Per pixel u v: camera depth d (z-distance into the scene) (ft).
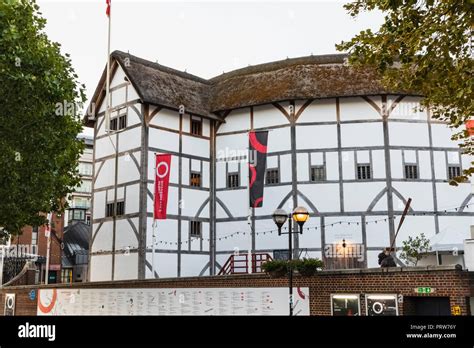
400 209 76.02
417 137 78.23
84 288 63.36
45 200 55.83
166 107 80.12
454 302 36.50
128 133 80.89
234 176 84.02
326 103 80.07
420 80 28.32
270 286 46.39
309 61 86.74
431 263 72.38
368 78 79.36
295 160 79.51
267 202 80.43
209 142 86.79
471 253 43.42
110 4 64.69
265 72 88.12
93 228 83.87
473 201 77.56
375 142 77.92
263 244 79.51
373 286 40.60
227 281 49.83
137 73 81.87
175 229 79.00
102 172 84.64
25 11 49.16
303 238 77.20
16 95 47.42
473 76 27.27
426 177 77.36
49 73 49.39
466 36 26.99
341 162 78.18
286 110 81.25
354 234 75.87
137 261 74.90
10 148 48.34
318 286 43.39
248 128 84.02
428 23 26.55
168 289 54.39
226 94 88.38
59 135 54.34
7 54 45.52
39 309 69.00
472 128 33.63
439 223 76.18
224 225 83.46
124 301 58.65
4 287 76.64
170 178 79.61
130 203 78.02
